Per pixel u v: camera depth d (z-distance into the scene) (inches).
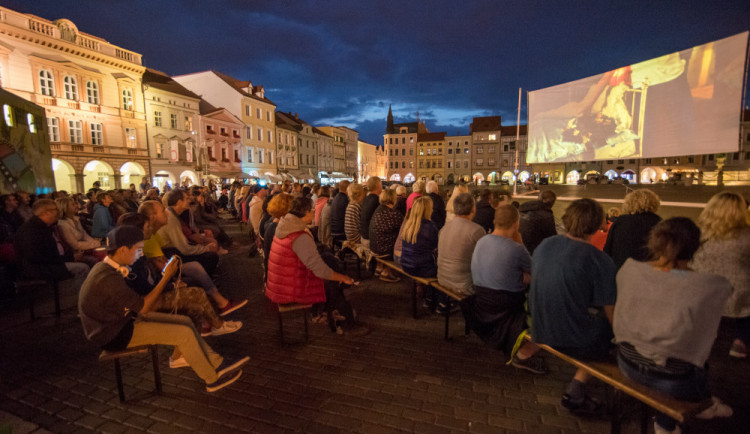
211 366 117.6
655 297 79.4
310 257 146.0
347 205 286.0
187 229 239.3
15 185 312.0
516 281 125.0
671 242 78.3
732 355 141.9
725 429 102.4
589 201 100.2
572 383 109.1
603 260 95.4
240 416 111.6
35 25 890.1
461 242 150.6
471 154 2933.1
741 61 215.6
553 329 101.0
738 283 128.4
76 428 107.1
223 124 1507.1
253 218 325.7
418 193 267.9
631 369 86.5
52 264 185.9
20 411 115.0
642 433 93.4
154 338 113.4
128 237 106.1
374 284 246.4
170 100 1263.5
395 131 3201.3
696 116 237.9
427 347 155.6
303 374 134.9
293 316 193.9
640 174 2098.9
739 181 1268.5
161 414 113.3
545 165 2412.6
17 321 186.1
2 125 298.2
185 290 141.3
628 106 279.1
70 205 231.6
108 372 138.4
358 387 126.1
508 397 119.2
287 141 2010.3
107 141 1055.0
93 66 1024.9
